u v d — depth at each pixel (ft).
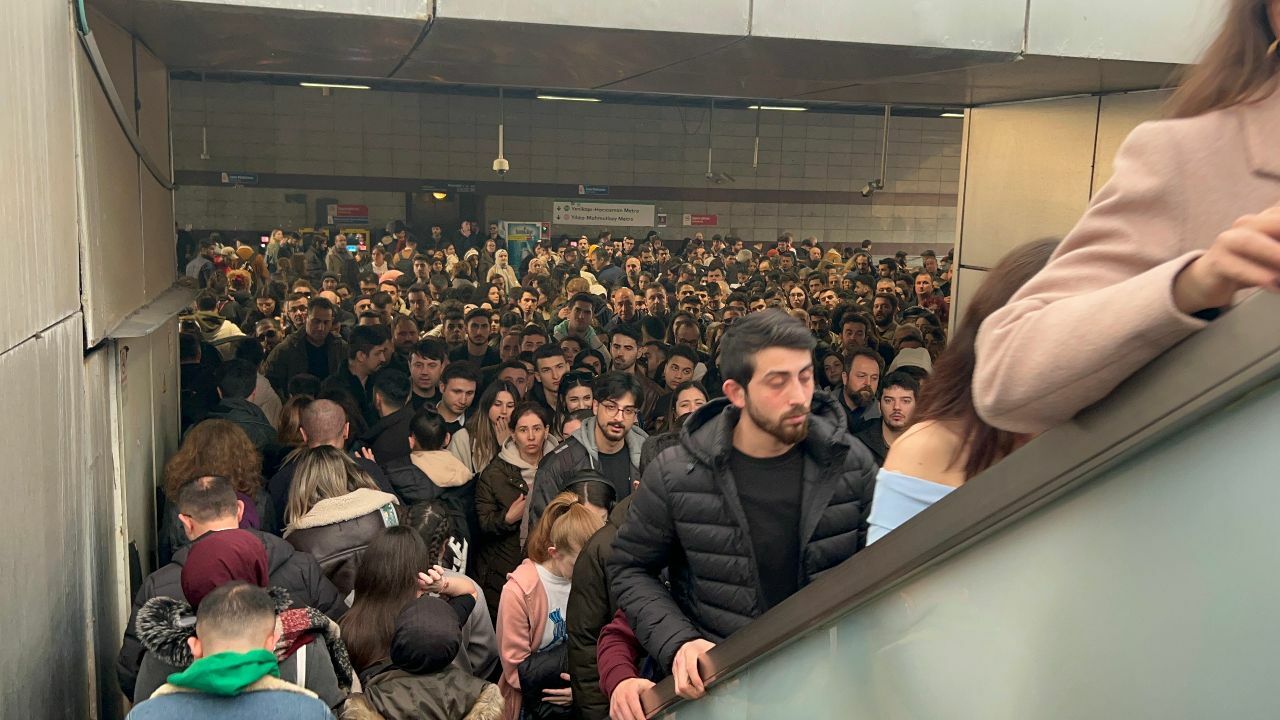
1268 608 2.43
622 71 20.57
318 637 9.89
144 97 20.13
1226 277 2.16
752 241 87.40
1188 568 2.64
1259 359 2.18
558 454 18.03
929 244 90.22
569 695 12.80
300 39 16.43
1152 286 2.32
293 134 78.48
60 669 11.61
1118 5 17.15
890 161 88.79
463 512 18.26
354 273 66.95
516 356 30.07
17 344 9.71
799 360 6.59
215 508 11.48
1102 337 2.43
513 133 82.64
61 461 11.91
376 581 11.27
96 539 14.20
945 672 3.70
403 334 31.78
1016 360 2.70
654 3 15.40
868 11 16.21
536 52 17.65
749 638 5.18
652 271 70.08
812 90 24.11
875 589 3.90
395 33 15.69
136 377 18.19
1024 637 3.26
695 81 22.54
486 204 83.05
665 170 85.66
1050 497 2.92
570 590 11.73
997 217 26.86
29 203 10.43
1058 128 24.18
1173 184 2.67
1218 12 2.85
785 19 15.93
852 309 38.14
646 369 27.37
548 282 50.55
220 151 77.36
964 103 27.04
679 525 7.11
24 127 10.30
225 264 60.39
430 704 9.31
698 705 6.46
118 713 15.90
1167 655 2.73
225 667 7.86
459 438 21.21
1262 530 2.42
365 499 14.16
